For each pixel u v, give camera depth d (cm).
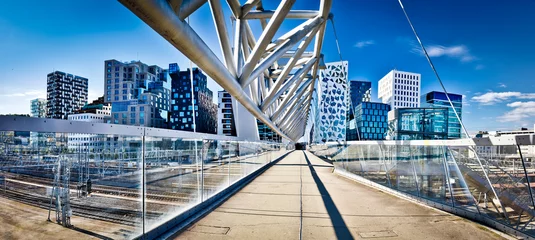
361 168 1368
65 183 614
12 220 546
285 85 1563
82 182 768
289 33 1075
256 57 790
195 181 1156
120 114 9088
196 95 10500
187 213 675
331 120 12044
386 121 10375
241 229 600
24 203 613
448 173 741
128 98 10269
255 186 1204
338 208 787
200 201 775
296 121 4341
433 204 800
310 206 813
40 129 332
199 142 1355
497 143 564
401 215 711
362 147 1350
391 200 899
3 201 613
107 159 997
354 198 932
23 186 675
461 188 710
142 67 11381
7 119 301
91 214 632
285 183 1303
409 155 923
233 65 741
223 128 9300
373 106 10206
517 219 589
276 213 732
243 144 1472
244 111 3559
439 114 7856
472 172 718
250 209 775
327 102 12144
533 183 677
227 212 743
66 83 11900
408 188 935
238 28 774
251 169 1620
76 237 500
